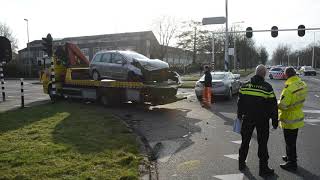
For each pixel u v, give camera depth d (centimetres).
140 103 1645
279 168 682
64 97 1975
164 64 1582
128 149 782
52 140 853
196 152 809
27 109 1485
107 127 1047
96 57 1739
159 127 1125
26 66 6059
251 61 8544
